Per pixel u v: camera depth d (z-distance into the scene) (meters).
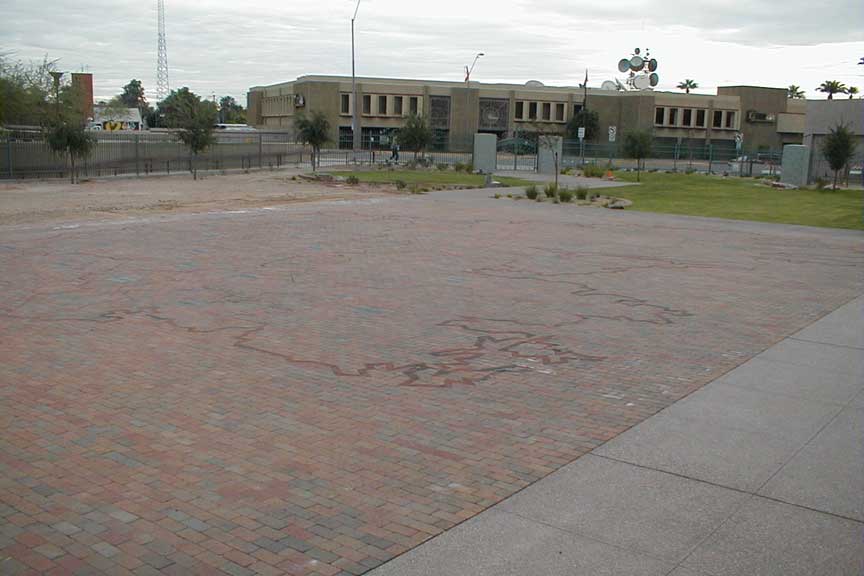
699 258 17.89
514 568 4.59
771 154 64.50
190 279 13.63
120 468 5.86
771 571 4.60
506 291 13.23
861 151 55.66
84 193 32.75
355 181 41.09
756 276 15.50
